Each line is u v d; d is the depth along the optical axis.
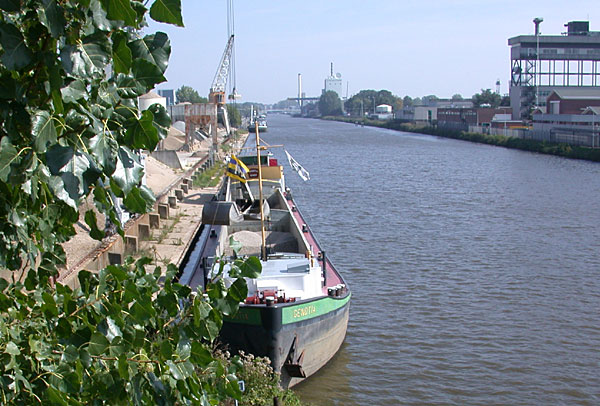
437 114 163.62
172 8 3.48
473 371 18.36
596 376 18.05
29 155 3.58
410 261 29.80
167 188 44.03
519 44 133.38
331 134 154.62
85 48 3.55
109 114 3.77
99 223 27.03
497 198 48.16
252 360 15.29
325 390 17.34
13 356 4.02
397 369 18.50
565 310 23.00
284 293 16.94
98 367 4.64
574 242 33.12
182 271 25.45
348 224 38.78
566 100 111.44
